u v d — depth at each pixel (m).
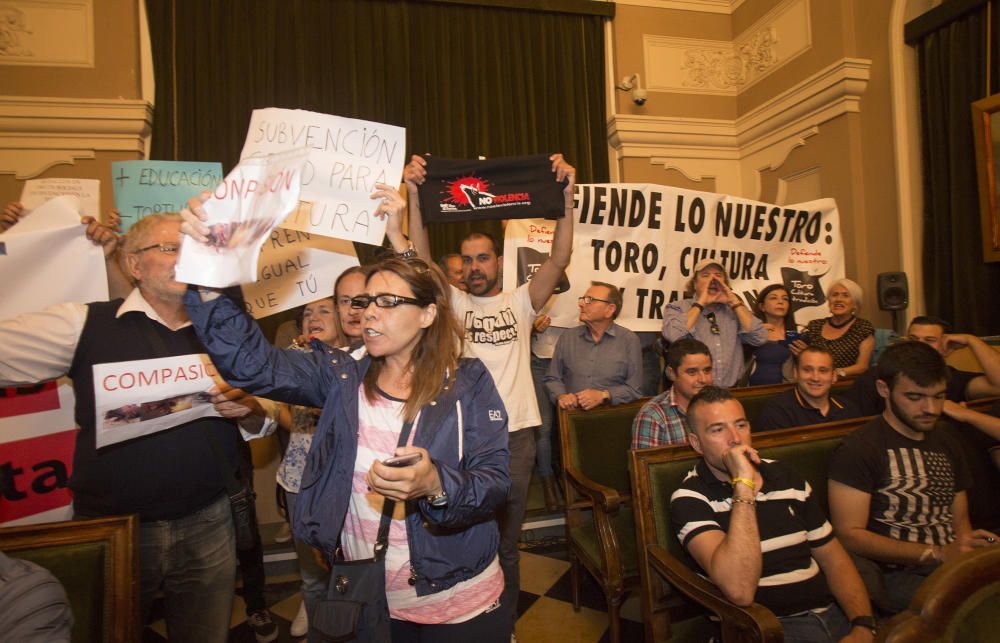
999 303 3.12
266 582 2.80
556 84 4.53
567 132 4.52
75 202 1.82
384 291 1.09
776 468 1.57
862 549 1.64
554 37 4.54
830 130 3.92
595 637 2.22
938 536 1.67
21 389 1.49
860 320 3.13
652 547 1.64
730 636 1.32
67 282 1.60
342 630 0.99
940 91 3.35
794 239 3.54
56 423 1.54
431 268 1.20
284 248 2.02
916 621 0.73
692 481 1.57
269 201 0.92
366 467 1.09
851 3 3.80
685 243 3.33
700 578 1.46
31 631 0.94
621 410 2.51
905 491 1.67
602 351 2.80
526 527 3.21
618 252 3.23
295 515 1.09
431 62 4.25
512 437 2.22
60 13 3.60
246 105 3.89
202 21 3.84
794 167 4.24
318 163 1.75
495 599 1.14
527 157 2.11
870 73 3.71
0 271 1.52
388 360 1.16
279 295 2.00
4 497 1.46
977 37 3.14
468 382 1.16
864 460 1.68
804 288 3.51
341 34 4.08
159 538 1.38
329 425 1.10
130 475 1.32
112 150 3.62
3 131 3.48
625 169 4.57
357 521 1.10
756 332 2.95
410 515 1.07
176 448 1.36
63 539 1.23
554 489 3.39
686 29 4.75
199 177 1.87
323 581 1.78
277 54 3.97
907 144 3.49
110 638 1.20
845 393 2.62
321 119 1.76
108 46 3.65
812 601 1.46
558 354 2.92
